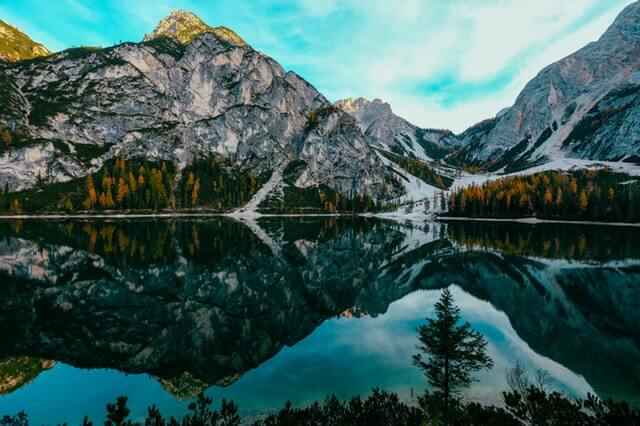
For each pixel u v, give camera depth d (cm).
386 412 1465
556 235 10356
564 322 3412
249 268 5903
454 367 1667
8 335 2934
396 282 5566
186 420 1159
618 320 3456
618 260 6450
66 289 4297
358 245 9106
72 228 10169
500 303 4159
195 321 3497
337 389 2080
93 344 2852
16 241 7538
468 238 10194
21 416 1611
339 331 3272
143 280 4850
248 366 2458
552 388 2053
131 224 11975
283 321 3594
